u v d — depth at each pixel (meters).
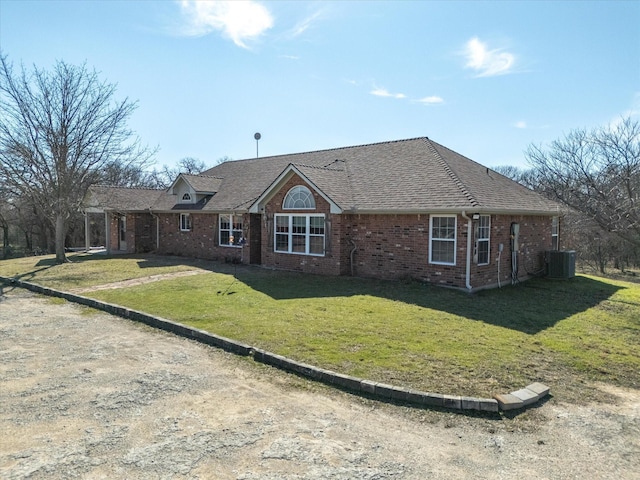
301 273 16.09
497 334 8.44
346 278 14.74
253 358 7.23
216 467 4.04
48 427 4.80
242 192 21.00
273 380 6.29
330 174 16.69
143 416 5.09
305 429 4.82
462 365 6.71
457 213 12.64
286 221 16.94
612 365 6.94
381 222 14.53
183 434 4.67
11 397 5.61
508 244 14.31
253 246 19.28
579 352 7.49
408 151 17.66
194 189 21.98
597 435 4.77
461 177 14.52
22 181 20.59
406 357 7.02
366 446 4.47
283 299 11.52
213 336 8.06
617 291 13.56
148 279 15.40
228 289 13.08
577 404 5.55
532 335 8.45
